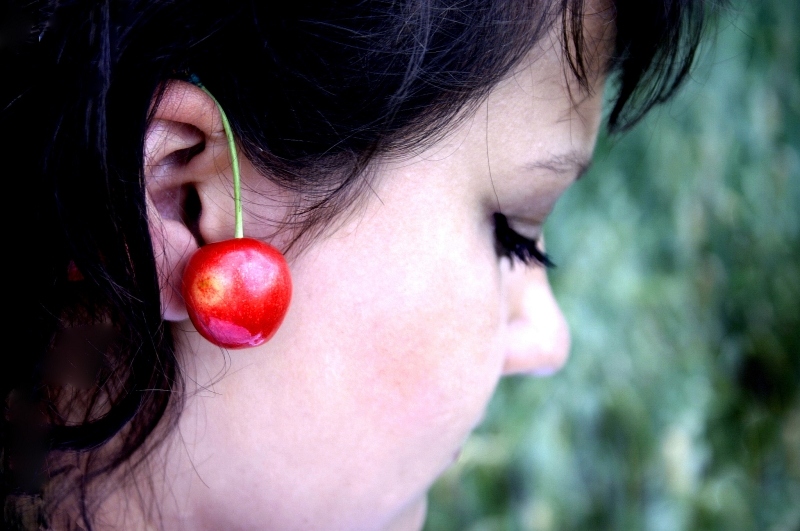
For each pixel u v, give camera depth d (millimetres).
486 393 400
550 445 764
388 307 373
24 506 388
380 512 396
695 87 758
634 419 799
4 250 353
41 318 360
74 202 343
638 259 799
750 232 845
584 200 781
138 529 389
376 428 384
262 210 361
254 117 349
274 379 375
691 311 831
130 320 350
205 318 343
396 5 345
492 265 390
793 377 906
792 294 880
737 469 894
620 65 411
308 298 370
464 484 827
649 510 813
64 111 339
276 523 389
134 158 340
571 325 754
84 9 335
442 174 370
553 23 365
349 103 350
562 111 380
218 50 344
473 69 354
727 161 809
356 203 363
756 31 802
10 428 370
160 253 354
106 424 363
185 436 380
